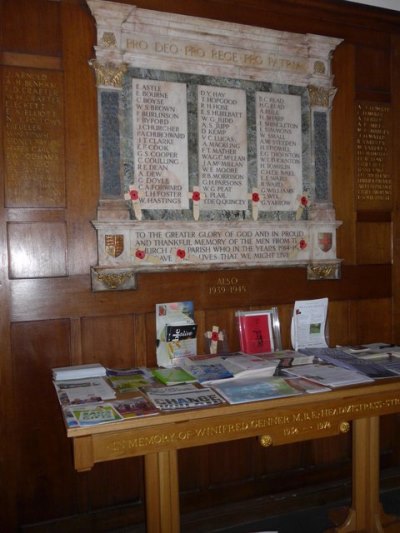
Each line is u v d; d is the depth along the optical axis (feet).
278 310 9.48
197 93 8.77
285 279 9.52
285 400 6.48
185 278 8.77
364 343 10.23
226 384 7.04
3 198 7.66
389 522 8.00
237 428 6.41
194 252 8.75
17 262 7.77
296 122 9.48
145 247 8.42
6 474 7.76
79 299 8.09
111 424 5.69
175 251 8.62
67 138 8.00
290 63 9.37
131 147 8.35
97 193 8.17
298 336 9.42
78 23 8.03
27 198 7.81
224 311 9.09
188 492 8.89
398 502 9.48
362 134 10.07
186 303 8.66
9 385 7.75
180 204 8.68
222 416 6.33
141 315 8.49
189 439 6.19
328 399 6.83
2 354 7.70
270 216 9.32
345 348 9.22
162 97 8.53
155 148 8.50
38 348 7.91
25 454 7.91
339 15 9.68
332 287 9.91
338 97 9.85
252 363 7.79
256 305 9.30
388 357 8.60
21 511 7.91
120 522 8.39
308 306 9.52
